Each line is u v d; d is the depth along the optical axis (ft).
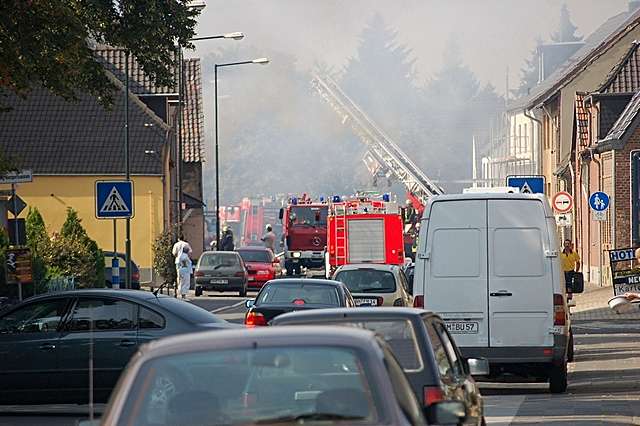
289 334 62.28
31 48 198.29
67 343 151.64
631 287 340.18
